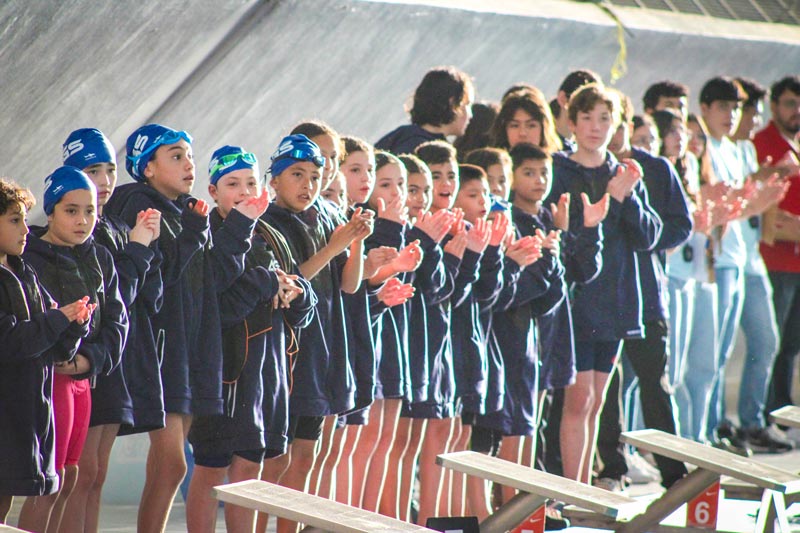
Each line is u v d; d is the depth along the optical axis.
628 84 34.59
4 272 15.98
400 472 22.77
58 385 16.45
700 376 32.31
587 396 25.88
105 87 23.09
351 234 19.62
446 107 25.61
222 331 18.39
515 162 25.36
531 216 25.16
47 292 16.47
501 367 23.88
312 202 20.34
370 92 27.73
